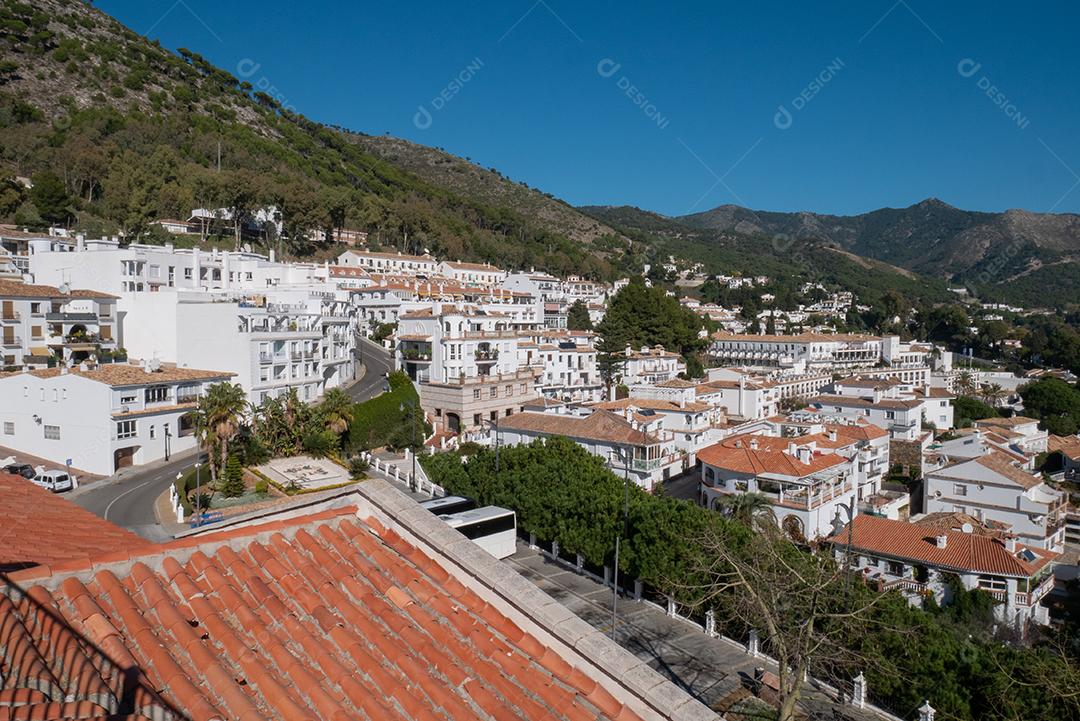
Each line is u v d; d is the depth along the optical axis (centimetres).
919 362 19350
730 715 3183
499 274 19188
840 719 3209
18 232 10375
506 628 1044
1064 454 9438
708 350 18862
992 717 3030
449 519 4769
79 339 7694
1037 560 5100
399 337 10331
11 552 1123
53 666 803
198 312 7919
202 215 15088
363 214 19625
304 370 8562
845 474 6550
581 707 913
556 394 11400
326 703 831
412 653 945
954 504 6981
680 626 4088
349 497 1337
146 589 991
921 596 4916
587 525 4769
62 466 6288
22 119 16788
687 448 8744
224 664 880
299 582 1072
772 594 3106
